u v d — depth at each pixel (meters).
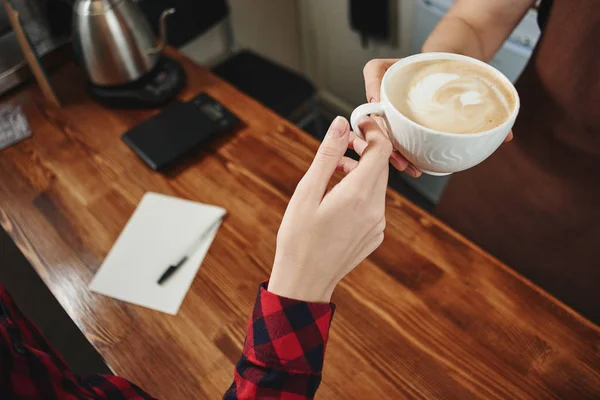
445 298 0.70
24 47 0.95
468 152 0.49
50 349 0.51
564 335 0.65
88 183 0.90
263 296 0.45
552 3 0.73
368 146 0.47
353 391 0.63
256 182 0.88
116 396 0.51
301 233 0.44
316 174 0.45
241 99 1.03
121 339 0.70
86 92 1.08
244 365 0.45
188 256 0.78
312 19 2.07
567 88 0.73
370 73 0.66
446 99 0.53
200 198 0.86
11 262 1.25
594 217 0.80
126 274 0.77
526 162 0.85
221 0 1.68
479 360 0.64
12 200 0.89
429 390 0.62
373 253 0.75
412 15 1.63
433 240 0.76
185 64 1.13
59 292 0.76
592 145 0.74
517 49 1.23
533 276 0.97
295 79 1.66
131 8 0.97
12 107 1.05
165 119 0.97
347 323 0.68
